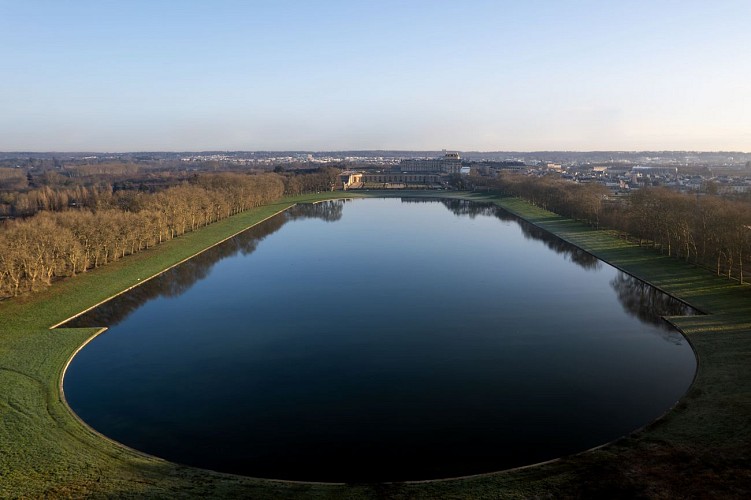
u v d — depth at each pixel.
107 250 196.00
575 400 92.75
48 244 169.50
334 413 89.12
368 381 102.12
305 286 176.62
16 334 126.19
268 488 65.69
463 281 181.62
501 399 93.56
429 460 74.56
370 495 63.84
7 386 94.75
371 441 80.00
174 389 99.31
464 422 85.44
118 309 152.62
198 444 79.38
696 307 141.75
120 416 88.38
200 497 62.75
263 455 76.31
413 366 109.38
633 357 112.00
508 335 127.75
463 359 112.81
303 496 63.75
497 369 107.19
